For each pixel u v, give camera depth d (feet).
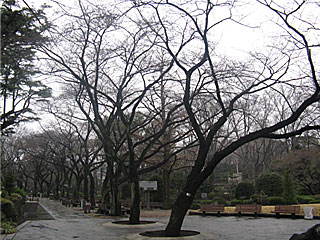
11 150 173.58
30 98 85.71
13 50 46.11
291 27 42.22
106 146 73.31
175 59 48.93
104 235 49.24
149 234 46.55
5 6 43.37
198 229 56.29
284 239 44.27
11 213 61.62
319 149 128.67
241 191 116.06
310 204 90.99
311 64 41.32
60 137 155.22
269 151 177.88
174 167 132.57
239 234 49.44
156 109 78.28
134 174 63.62
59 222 69.51
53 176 257.55
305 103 42.19
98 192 225.15
